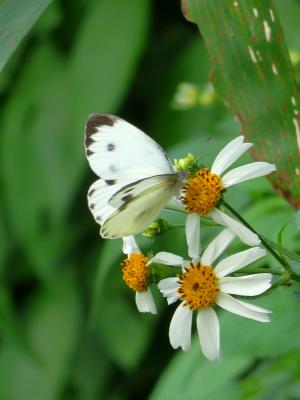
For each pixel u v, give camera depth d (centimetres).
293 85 91
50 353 132
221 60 92
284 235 95
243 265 89
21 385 131
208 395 99
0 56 89
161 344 129
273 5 91
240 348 96
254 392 98
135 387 131
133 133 89
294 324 95
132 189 88
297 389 98
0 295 123
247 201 99
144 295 90
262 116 91
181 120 125
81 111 129
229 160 89
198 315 89
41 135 132
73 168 130
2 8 90
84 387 132
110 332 129
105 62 130
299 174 91
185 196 90
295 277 89
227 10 91
